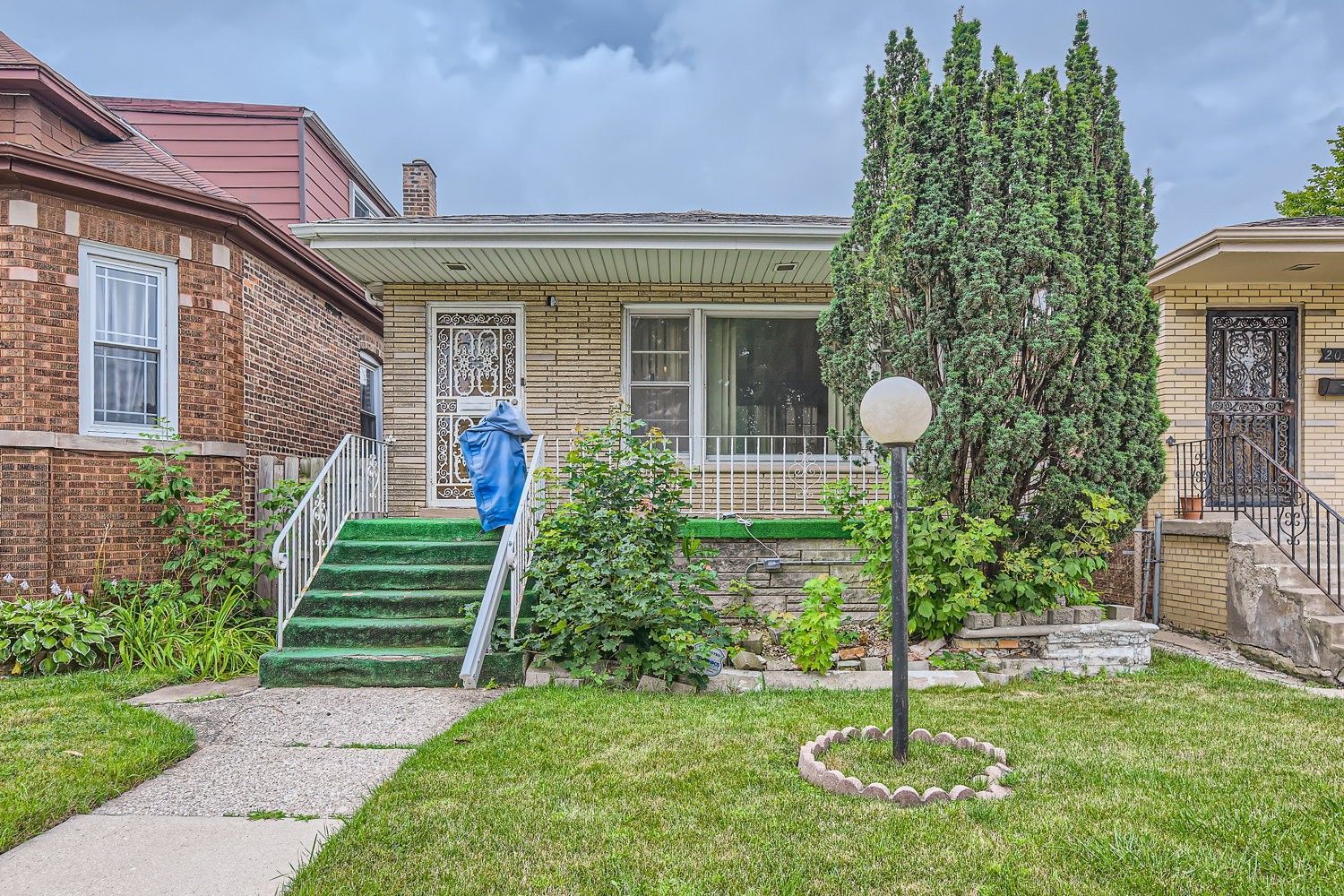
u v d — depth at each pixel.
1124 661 6.36
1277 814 3.33
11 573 6.57
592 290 9.21
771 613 6.71
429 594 6.54
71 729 4.54
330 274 10.09
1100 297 5.91
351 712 5.09
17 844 3.20
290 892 2.76
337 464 7.52
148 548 7.27
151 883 2.88
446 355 9.27
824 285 9.22
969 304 5.73
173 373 7.56
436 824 3.27
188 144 12.34
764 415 9.35
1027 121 5.89
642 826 3.24
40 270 6.78
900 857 2.96
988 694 5.47
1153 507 8.74
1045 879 2.80
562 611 5.71
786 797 3.51
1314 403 8.87
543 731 4.47
